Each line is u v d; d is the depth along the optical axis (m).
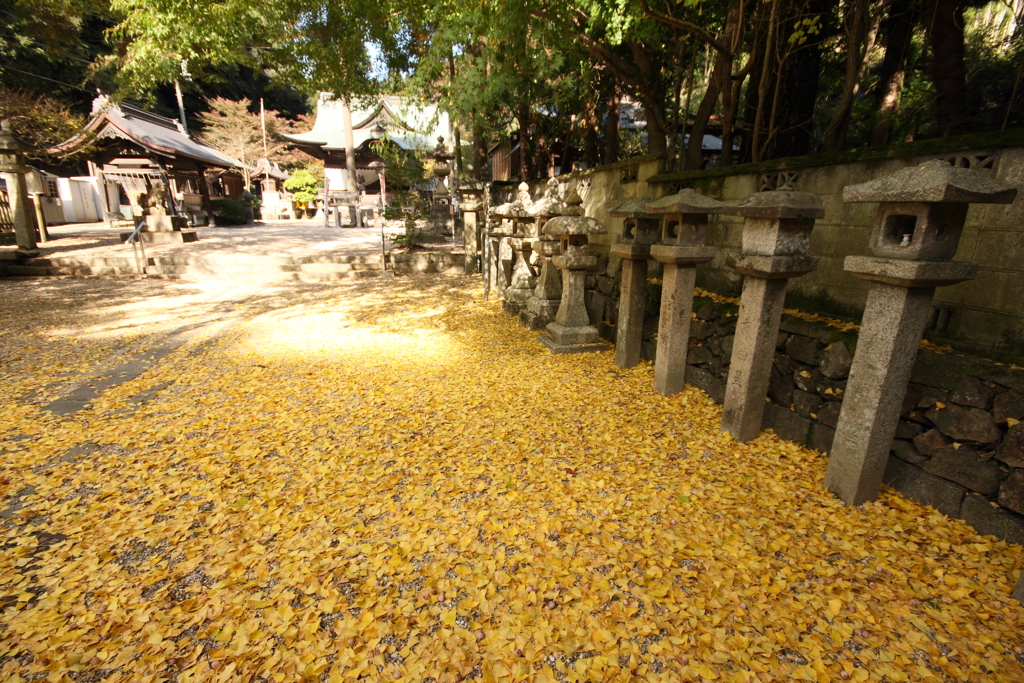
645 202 4.38
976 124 4.78
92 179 19.94
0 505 2.81
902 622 2.00
